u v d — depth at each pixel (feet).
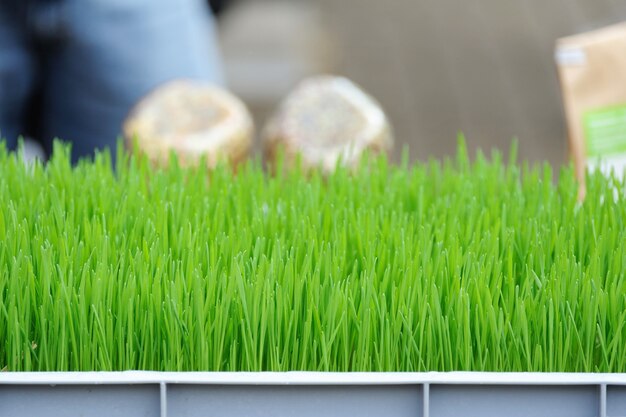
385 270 4.50
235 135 6.05
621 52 5.31
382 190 5.14
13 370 4.41
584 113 5.32
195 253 4.57
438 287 4.51
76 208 4.87
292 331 4.45
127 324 4.45
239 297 4.43
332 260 4.57
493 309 4.42
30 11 6.68
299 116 6.08
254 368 4.41
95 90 6.82
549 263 4.63
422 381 4.26
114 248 4.61
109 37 6.73
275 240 4.58
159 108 6.10
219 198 4.90
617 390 4.30
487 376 4.27
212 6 16.31
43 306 4.42
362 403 4.28
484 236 4.66
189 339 4.41
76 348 4.42
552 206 4.92
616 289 4.50
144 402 4.28
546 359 4.44
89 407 4.28
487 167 5.20
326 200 4.90
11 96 6.81
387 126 6.15
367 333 4.40
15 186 4.98
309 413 4.28
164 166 5.91
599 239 4.66
